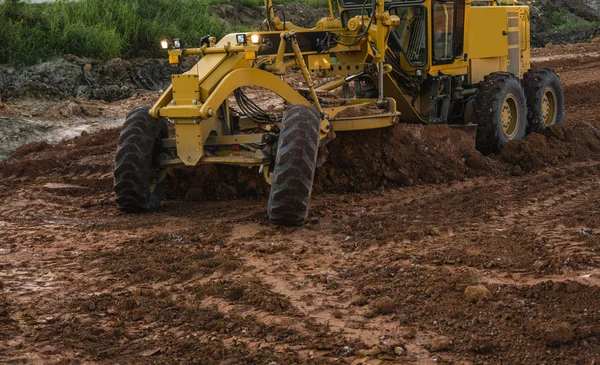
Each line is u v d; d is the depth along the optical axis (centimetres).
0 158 1120
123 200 787
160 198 827
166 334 491
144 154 779
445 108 1024
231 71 744
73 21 1830
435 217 750
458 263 602
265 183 865
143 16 2020
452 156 940
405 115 1017
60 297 561
